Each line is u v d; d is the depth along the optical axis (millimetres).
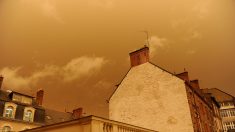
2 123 19750
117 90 20875
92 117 7789
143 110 18594
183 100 16922
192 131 15836
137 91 19562
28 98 23250
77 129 8109
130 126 9789
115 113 20047
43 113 23703
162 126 17172
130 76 20562
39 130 9539
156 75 18984
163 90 18141
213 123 23484
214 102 27016
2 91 22188
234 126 28234
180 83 17516
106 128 8367
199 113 18828
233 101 28781
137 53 20891
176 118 16750
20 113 21547
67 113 26703
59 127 8781
